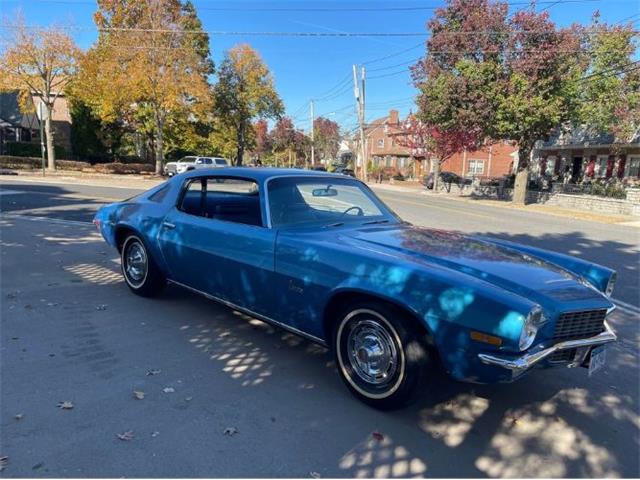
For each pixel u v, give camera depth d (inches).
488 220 589.9
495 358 104.4
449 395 135.6
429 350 117.6
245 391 131.6
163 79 1050.1
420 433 115.6
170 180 197.8
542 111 764.6
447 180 1401.3
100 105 1290.6
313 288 132.1
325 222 158.2
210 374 140.6
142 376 137.5
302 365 149.1
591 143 1176.8
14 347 153.2
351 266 124.6
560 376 151.6
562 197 899.4
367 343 125.1
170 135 1512.1
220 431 112.4
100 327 173.0
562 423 123.4
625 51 909.2
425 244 140.4
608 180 1128.8
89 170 1320.1
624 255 374.9
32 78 1107.3
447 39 868.6
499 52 811.4
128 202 214.2
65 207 494.6
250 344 163.6
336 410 124.0
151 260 197.0
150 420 115.5
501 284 114.9
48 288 216.8
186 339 165.6
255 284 150.1
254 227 153.3
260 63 1681.8
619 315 219.5
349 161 3280.0
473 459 106.7
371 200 180.7
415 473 101.0
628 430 121.3
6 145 1379.2
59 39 1094.4
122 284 227.9
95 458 100.7
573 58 804.6
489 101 805.2
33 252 286.0
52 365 141.9
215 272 164.1
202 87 1087.0
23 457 100.0
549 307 110.8
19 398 122.8
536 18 774.5
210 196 177.9
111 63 1050.1
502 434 117.1
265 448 106.9
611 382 148.7
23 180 867.4
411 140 1477.6
